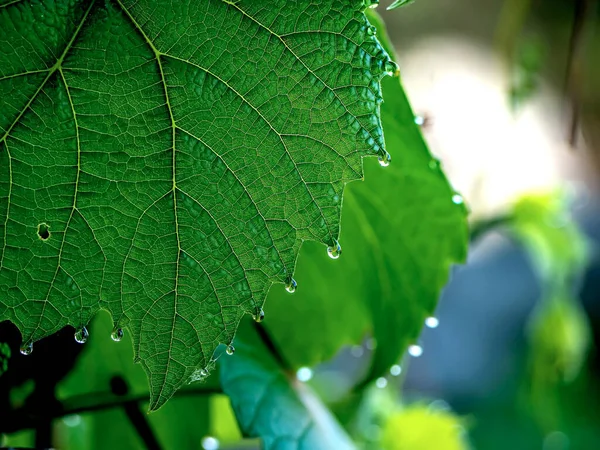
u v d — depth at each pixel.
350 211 0.34
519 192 0.52
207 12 0.27
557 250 0.52
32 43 0.27
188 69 0.27
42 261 0.27
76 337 0.27
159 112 0.27
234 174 0.28
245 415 0.32
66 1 0.27
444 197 0.32
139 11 0.27
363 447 0.45
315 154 0.27
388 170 0.32
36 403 0.32
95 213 0.27
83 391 0.36
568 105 0.42
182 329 0.28
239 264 0.28
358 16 0.27
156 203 0.28
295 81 0.27
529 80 0.54
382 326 0.35
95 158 0.27
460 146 0.71
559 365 0.54
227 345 0.28
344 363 0.79
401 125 0.30
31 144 0.27
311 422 0.33
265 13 0.27
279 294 0.36
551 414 0.60
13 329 0.31
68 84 0.27
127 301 0.28
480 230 0.52
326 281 0.35
